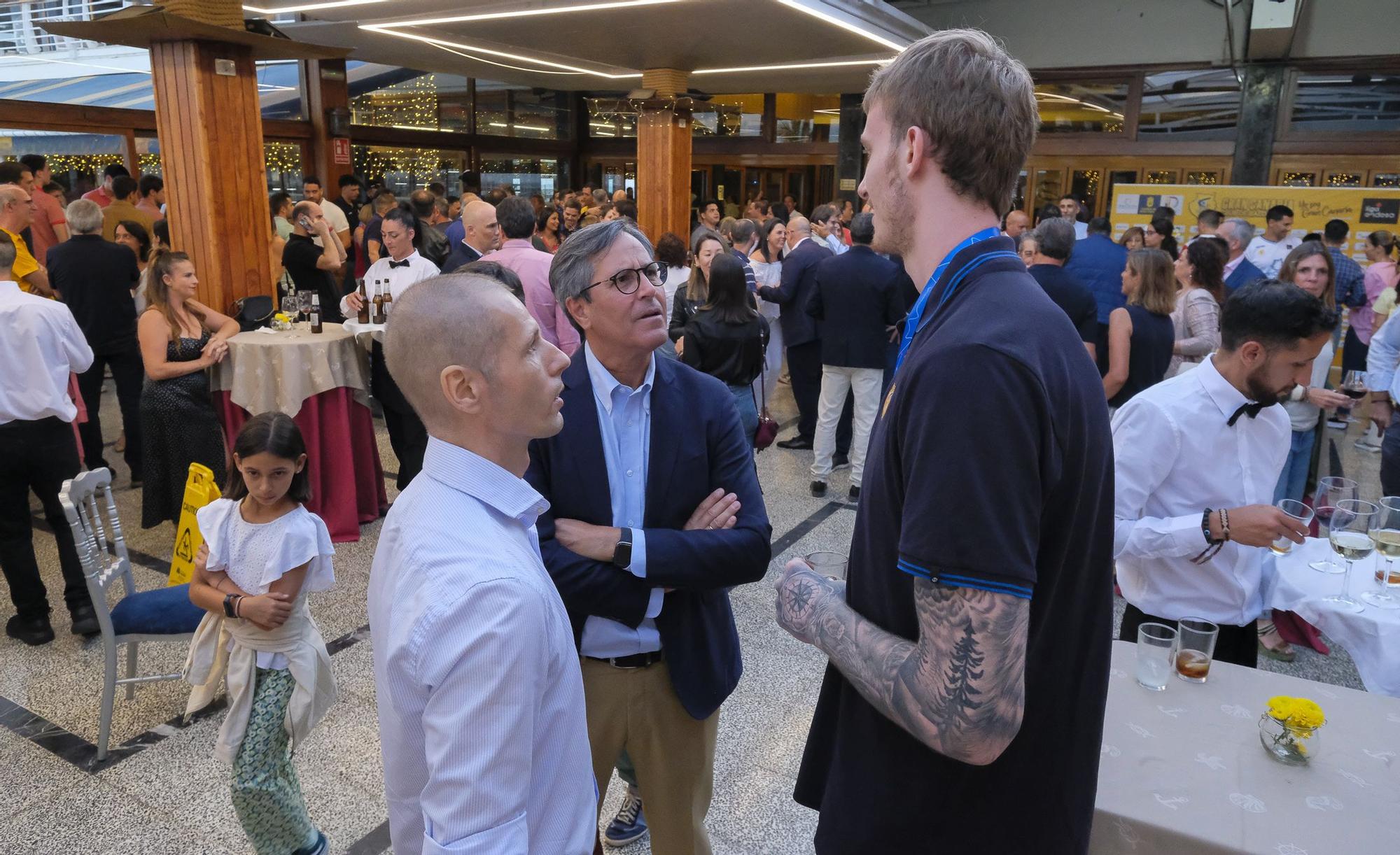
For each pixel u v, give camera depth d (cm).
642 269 157
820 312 480
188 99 430
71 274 463
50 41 873
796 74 1157
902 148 96
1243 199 854
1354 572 213
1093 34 1150
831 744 117
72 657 314
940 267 95
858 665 96
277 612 202
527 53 1069
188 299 401
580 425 160
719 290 388
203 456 400
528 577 93
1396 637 184
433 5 780
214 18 431
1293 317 176
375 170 1324
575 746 101
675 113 1030
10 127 827
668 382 168
